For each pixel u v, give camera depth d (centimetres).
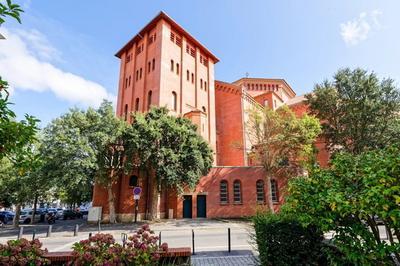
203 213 2755
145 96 3362
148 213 2625
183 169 2239
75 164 1934
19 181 2283
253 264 802
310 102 3139
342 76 2908
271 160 2728
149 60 3494
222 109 4162
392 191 333
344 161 469
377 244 370
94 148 2178
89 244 490
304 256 537
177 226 2095
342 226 414
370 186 370
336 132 2883
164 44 3316
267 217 607
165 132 2306
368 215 392
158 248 536
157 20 3466
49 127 2061
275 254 548
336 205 384
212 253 1041
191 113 3212
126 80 3906
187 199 2781
